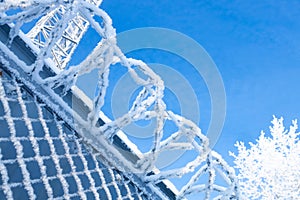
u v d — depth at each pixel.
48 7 5.06
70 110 5.69
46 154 5.02
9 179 4.31
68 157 5.16
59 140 5.38
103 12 5.01
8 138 4.39
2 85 4.82
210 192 6.62
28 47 5.51
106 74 5.34
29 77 5.27
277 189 17.09
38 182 4.62
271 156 17.59
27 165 4.69
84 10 5.01
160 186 7.12
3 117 4.43
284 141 17.81
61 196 4.75
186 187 6.77
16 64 5.13
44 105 5.35
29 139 4.64
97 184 5.69
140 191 6.51
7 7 4.71
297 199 16.78
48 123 5.35
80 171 5.36
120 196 5.80
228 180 6.78
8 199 3.93
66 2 5.07
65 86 5.68
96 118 5.73
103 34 5.05
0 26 5.11
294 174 17.14
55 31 5.07
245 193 17.56
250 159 17.94
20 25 5.06
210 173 6.62
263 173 17.53
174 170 6.54
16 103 4.96
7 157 4.43
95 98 5.58
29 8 4.98
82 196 4.96
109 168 6.08
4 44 5.11
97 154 5.95
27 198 4.40
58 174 4.79
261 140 18.12
